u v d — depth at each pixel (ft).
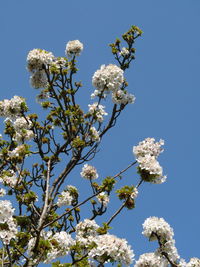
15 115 33.30
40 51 32.37
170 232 24.11
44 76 33.53
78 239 27.84
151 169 23.88
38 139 35.40
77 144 30.71
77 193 34.30
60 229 30.76
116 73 31.78
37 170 32.53
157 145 29.76
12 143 35.83
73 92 35.45
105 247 21.09
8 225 21.07
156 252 23.89
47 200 28.09
